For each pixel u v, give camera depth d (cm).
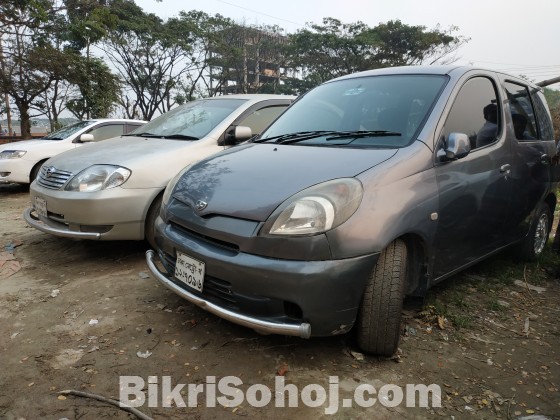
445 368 249
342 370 243
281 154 281
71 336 272
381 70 361
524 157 362
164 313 302
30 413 205
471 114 313
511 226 362
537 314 326
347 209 222
